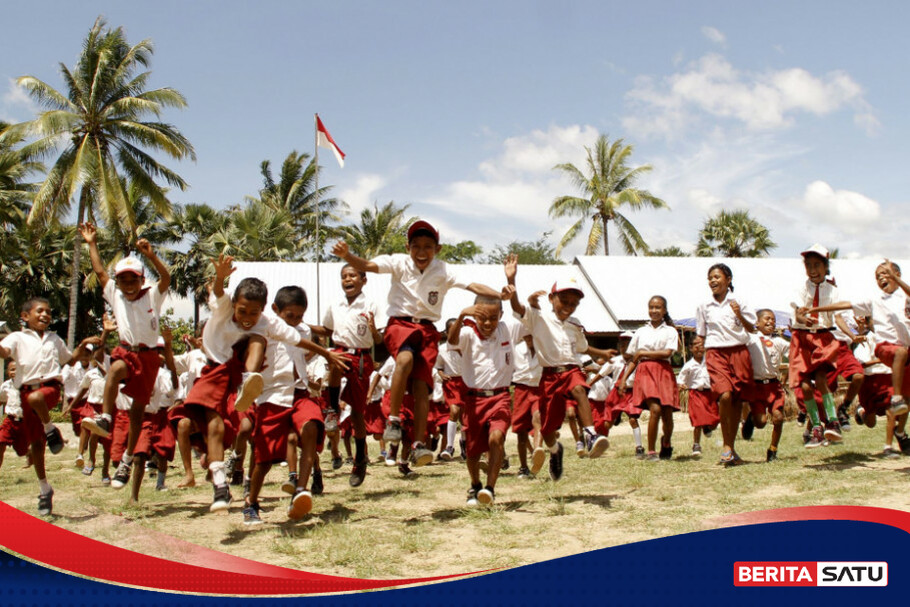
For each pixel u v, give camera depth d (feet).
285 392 18.54
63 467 35.81
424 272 19.29
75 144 94.02
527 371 22.57
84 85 93.61
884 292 24.31
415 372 19.20
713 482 22.48
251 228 136.98
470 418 19.84
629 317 84.94
